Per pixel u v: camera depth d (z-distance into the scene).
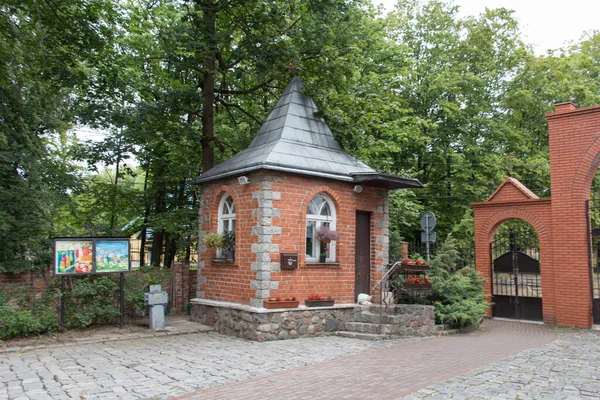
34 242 12.02
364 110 16.20
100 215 20.48
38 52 12.84
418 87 25.28
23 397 5.95
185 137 17.91
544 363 8.15
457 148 26.67
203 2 14.17
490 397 5.92
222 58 16.72
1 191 11.84
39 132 15.54
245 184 11.40
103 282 11.56
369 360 8.19
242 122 19.89
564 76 25.64
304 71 15.00
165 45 14.57
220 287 12.11
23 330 9.90
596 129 13.41
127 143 17.88
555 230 13.96
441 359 8.30
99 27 13.36
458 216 26.30
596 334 12.16
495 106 27.14
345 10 15.94
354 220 12.38
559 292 13.77
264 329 10.32
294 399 5.82
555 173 14.08
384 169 19.55
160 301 11.77
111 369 7.47
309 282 11.34
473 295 13.11
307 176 11.47
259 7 13.52
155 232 20.33
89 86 15.85
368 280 12.76
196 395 5.99
